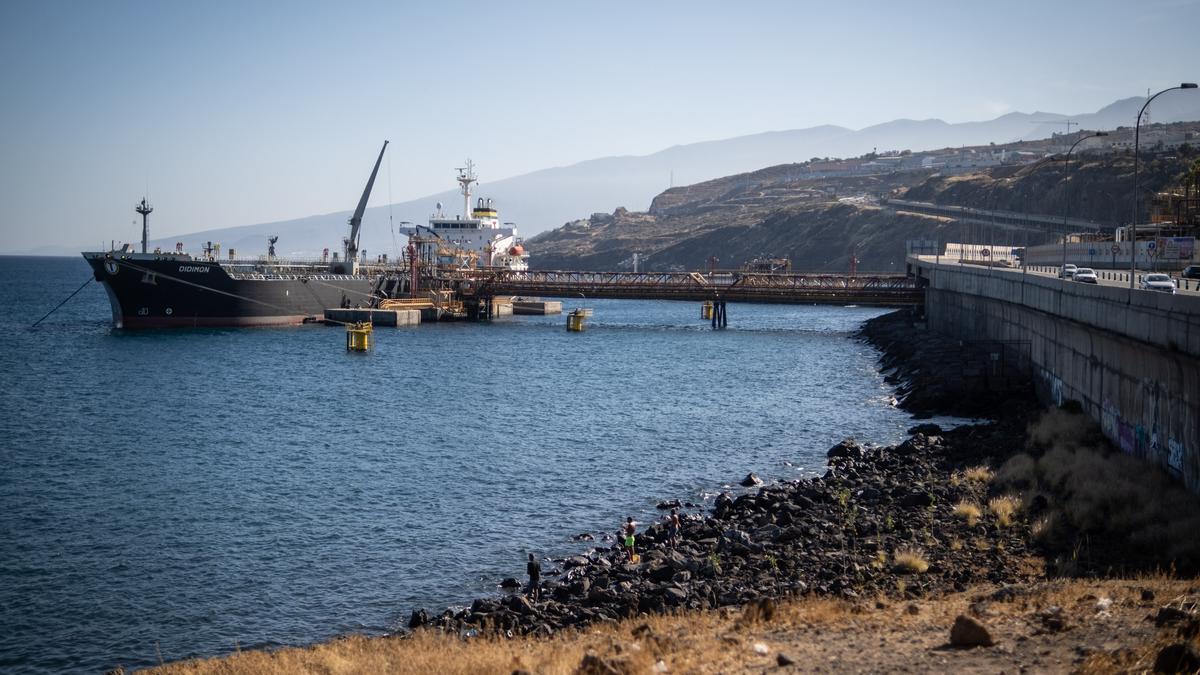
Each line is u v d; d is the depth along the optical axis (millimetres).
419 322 163250
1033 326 68750
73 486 49844
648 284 151375
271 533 41438
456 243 192375
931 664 18938
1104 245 105562
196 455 58000
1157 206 119000
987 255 141125
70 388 87375
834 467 50375
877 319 158125
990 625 21188
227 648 30031
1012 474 42344
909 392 79125
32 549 39219
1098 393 49875
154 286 136250
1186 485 36375
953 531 35062
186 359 110062
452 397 82875
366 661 23953
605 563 35469
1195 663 16688
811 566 32062
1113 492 36625
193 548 39406
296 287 151125
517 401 80188
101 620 32125
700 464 54312
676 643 21797
